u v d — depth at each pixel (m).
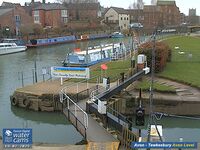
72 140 25.09
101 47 54.84
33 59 64.44
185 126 28.75
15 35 95.12
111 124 20.88
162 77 36.34
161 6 135.25
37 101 31.19
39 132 27.14
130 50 56.03
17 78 45.84
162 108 30.12
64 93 27.09
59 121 30.20
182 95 31.25
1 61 62.94
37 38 92.62
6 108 33.16
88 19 133.12
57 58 65.19
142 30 96.38
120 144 18.64
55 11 119.06
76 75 32.16
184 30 110.38
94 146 17.89
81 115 22.97
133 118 29.75
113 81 33.56
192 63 44.16
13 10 99.81
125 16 140.00
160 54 37.16
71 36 101.81
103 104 21.45
